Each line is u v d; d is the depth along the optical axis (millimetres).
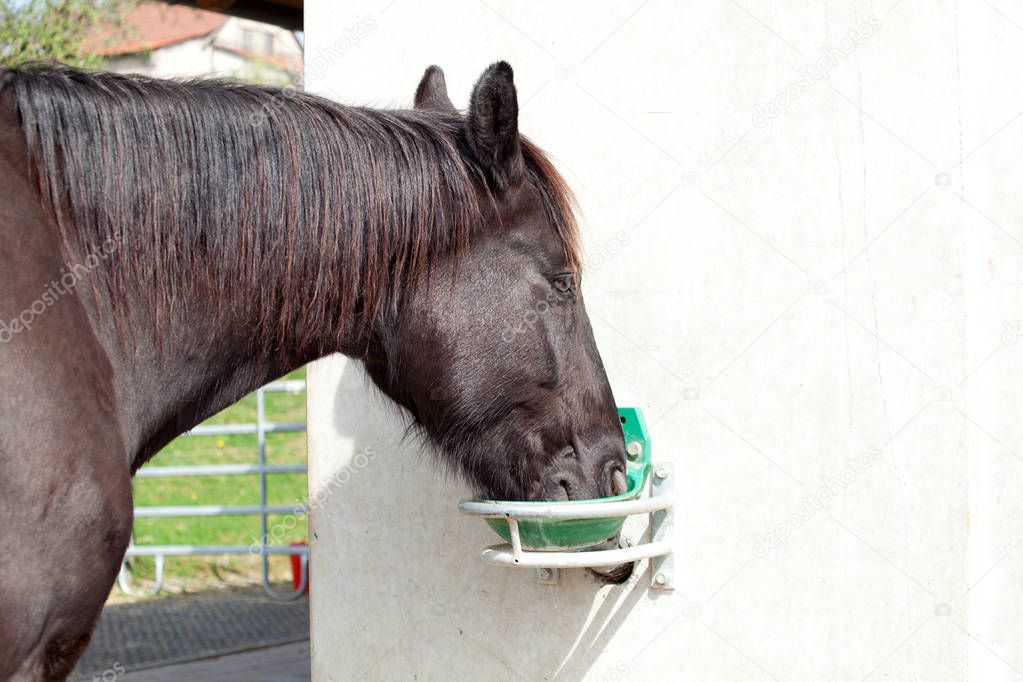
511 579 3156
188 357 2139
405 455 3254
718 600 2977
